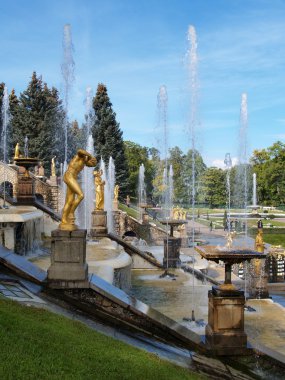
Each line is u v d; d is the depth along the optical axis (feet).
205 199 382.83
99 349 23.20
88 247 69.67
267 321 50.57
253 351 31.27
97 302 32.01
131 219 144.66
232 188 357.41
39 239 68.69
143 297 57.93
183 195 377.09
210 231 199.11
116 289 34.40
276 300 81.25
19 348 19.80
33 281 32.19
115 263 55.62
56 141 247.09
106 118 243.60
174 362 26.91
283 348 40.81
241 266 94.58
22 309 25.75
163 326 31.81
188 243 140.87
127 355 23.72
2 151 240.94
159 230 144.25
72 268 32.14
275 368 29.81
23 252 58.49
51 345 21.31
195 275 73.61
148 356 24.93
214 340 31.12
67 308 30.76
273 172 358.23
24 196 79.92
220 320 31.35
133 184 319.88
